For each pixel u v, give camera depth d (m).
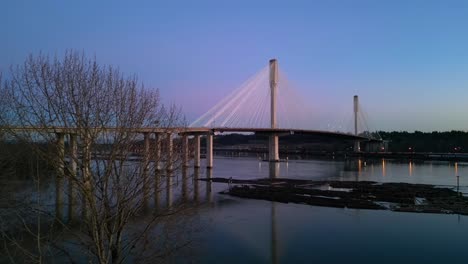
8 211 12.71
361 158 173.88
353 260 25.86
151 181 13.62
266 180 74.62
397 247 28.89
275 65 138.38
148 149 13.52
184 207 18.62
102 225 11.10
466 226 35.44
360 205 45.91
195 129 90.44
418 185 68.44
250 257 25.67
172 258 16.62
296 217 39.03
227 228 33.34
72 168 11.41
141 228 16.31
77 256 14.94
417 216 40.00
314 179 80.44
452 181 79.19
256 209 43.28
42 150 11.45
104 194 11.25
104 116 12.20
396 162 146.75
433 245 29.45
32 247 12.45
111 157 11.64
